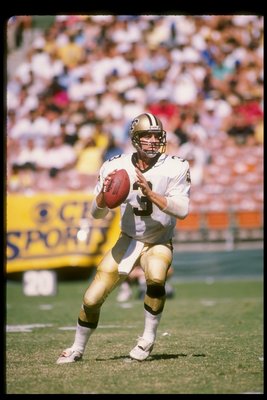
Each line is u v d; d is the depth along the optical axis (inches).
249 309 1316.4
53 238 1785.2
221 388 584.4
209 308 1350.9
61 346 861.8
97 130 2476.6
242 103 2539.4
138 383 605.3
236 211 2247.8
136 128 722.2
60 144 2454.5
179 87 2529.5
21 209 1781.5
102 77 2581.2
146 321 723.4
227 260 2097.7
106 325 1099.3
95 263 1790.1
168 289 1581.0
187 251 2098.9
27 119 2512.3
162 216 719.7
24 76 2635.3
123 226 732.7
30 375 653.9
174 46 2615.7
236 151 2420.0
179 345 849.5
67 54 2650.1
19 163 2363.4
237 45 2640.3
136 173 697.0
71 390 581.9
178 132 2439.7
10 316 1255.5
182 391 573.3
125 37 2657.5
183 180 723.4
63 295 1732.3
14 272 1785.2
